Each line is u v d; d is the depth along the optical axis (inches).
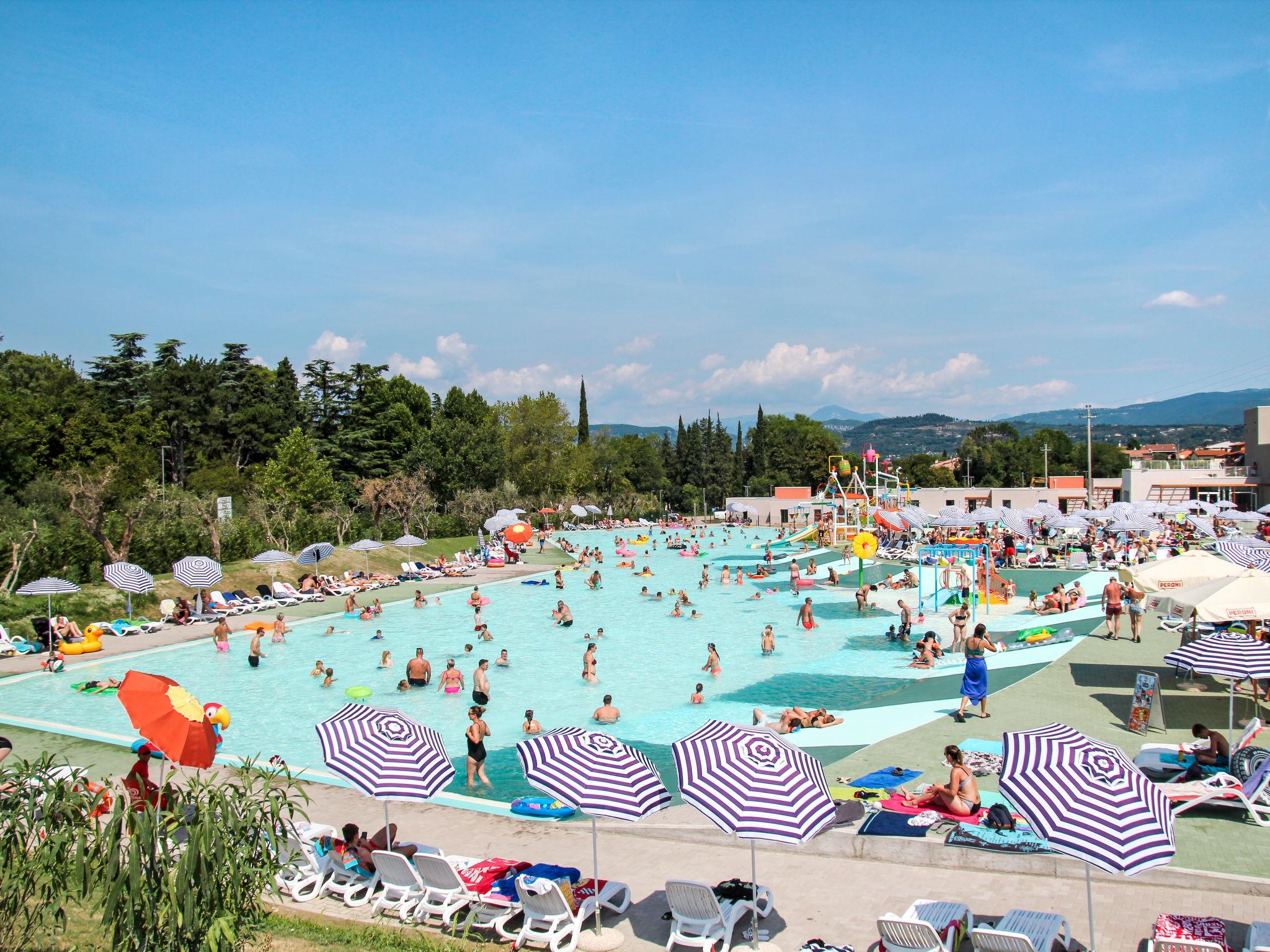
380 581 1916.8
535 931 378.0
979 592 1505.9
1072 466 5792.3
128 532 1569.9
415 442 3528.5
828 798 372.8
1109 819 326.0
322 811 574.2
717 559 2576.3
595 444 4682.6
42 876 341.1
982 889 409.1
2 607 1290.6
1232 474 2967.5
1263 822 463.2
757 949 354.6
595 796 376.8
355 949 362.6
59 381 3075.8
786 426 7322.8
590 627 1472.7
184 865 319.3
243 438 3341.5
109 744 773.9
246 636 1373.0
